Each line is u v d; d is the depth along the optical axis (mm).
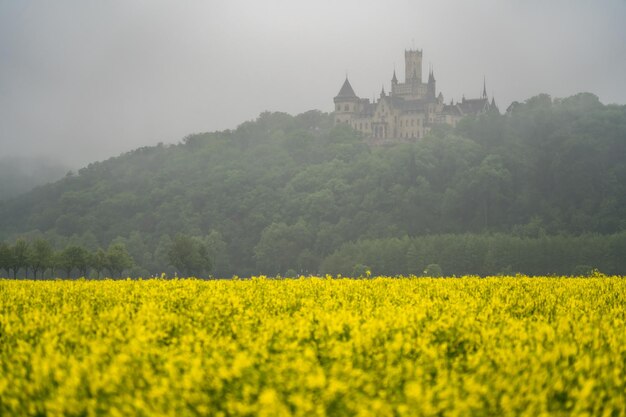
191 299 49719
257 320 38438
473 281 67000
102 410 24250
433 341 34344
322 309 44000
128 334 32938
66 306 44188
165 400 24016
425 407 23156
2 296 54094
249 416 23391
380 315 39375
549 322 41562
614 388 26969
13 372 28016
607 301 53625
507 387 25266
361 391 24750
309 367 25859
